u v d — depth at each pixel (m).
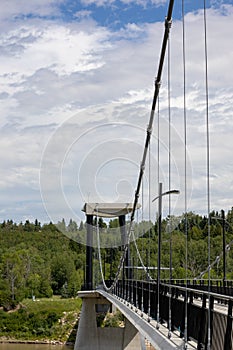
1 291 98.12
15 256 112.19
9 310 92.62
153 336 17.62
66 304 92.25
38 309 89.62
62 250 134.88
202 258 59.53
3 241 138.75
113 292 44.38
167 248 58.41
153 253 57.50
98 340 55.66
